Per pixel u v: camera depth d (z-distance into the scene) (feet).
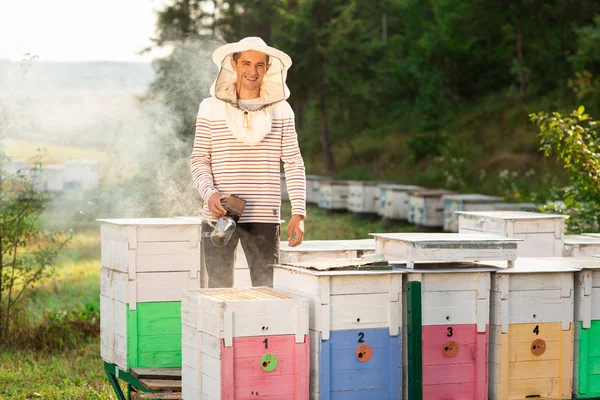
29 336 27.45
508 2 96.02
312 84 108.78
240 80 14.40
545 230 18.65
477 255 13.32
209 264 14.84
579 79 78.54
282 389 12.24
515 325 13.56
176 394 14.98
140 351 15.92
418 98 105.19
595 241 18.94
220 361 11.87
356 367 12.72
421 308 12.98
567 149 26.53
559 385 13.80
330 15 109.50
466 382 13.34
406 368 13.05
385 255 14.20
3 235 27.78
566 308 13.75
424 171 89.86
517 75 98.68
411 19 121.80
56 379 22.81
